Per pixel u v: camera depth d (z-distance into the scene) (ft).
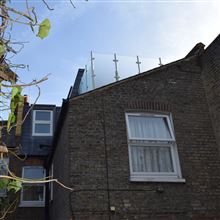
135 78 28.12
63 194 26.25
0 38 6.84
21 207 42.73
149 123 27.09
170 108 27.68
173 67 29.84
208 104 28.94
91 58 34.55
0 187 6.53
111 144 24.76
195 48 31.55
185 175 25.03
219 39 27.86
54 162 36.76
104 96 26.58
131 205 22.76
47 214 41.37
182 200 23.90
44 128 51.11
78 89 41.37
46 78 7.16
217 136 27.17
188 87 29.27
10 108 6.72
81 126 24.85
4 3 6.85
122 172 23.84
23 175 45.14
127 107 26.68
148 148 25.99
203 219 23.67
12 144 44.50
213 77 28.55
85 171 23.22
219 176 25.76
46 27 6.91
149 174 24.85
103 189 22.86
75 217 21.58
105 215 22.04
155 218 22.77
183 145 26.37
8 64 7.04
